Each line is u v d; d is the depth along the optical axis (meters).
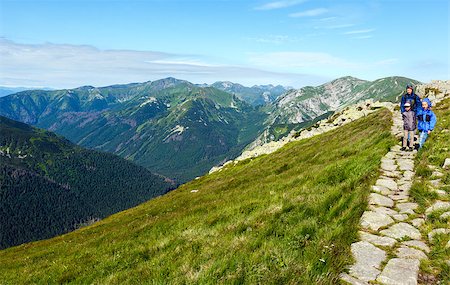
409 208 12.10
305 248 10.17
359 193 13.88
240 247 11.59
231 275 9.37
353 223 11.14
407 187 14.50
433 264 8.44
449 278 7.68
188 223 19.23
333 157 29.86
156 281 10.80
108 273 14.23
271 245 10.91
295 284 8.18
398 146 22.78
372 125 39.03
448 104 37.88
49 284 15.71
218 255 11.37
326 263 8.91
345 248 9.48
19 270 22.27
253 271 9.21
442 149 17.78
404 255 8.93
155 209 40.19
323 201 14.26
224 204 22.12
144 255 15.02
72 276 15.91
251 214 16.36
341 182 17.92
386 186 14.88
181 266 11.43
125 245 18.73
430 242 9.53
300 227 11.91
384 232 10.40
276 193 20.59
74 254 21.81
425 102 20.17
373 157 20.42
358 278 8.07
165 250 14.75
